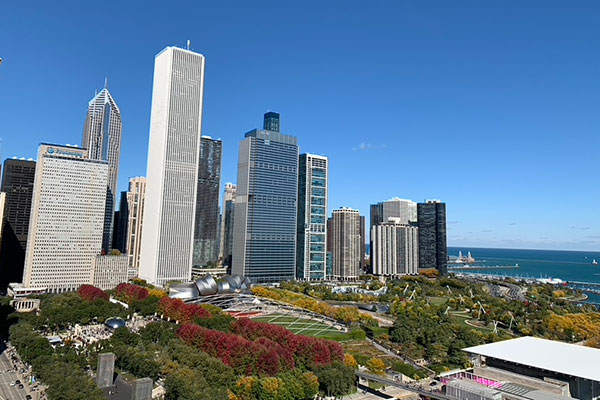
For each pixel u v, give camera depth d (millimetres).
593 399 197875
